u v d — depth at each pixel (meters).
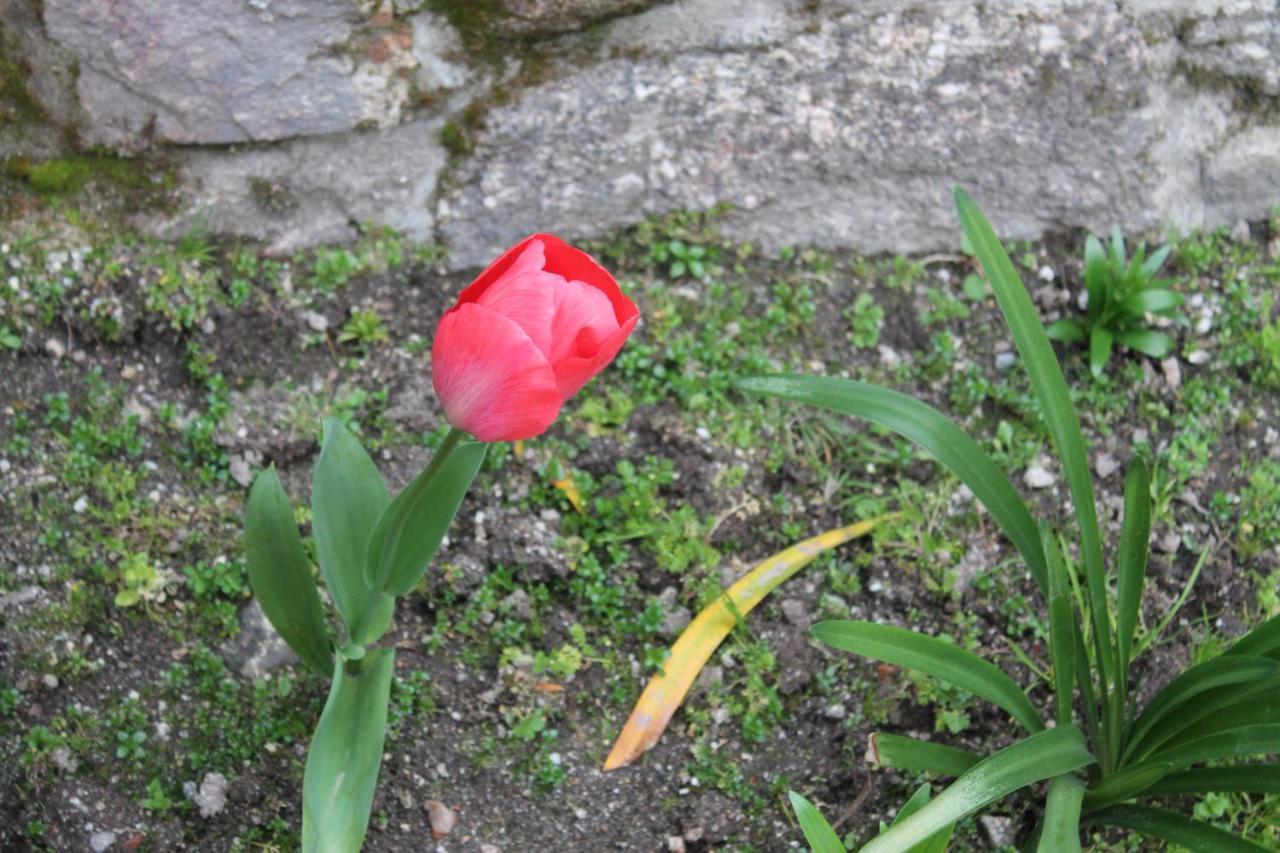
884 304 1.09
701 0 1.07
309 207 1.06
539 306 0.76
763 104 1.08
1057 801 0.87
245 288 1.04
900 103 1.09
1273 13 1.12
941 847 0.85
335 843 0.82
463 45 1.05
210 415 1.01
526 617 0.98
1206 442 1.06
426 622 0.98
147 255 1.03
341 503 0.87
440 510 0.84
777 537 1.02
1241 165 1.13
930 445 0.91
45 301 1.01
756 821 0.95
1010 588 1.01
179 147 1.04
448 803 0.94
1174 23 1.11
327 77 1.04
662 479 1.02
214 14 1.01
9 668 0.94
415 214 1.07
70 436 0.99
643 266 1.09
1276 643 0.88
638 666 0.98
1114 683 0.92
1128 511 0.90
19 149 1.02
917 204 1.10
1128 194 1.11
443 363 0.77
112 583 0.96
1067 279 1.11
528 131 1.07
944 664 0.89
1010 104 1.10
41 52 1.00
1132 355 1.09
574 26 1.06
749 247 1.10
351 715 0.85
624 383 1.05
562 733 0.96
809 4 1.08
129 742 0.93
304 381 1.03
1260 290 1.12
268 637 0.96
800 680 0.98
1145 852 0.95
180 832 0.92
